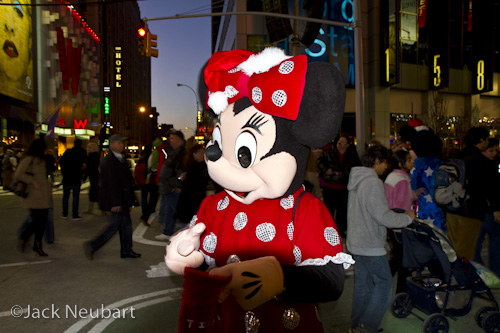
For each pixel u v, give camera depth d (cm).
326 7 2633
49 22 3606
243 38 2634
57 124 3756
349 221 337
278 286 127
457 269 346
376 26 2664
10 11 2828
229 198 173
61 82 3847
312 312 150
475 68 2914
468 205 409
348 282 488
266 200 161
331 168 703
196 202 587
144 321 382
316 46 2581
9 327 368
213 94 163
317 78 140
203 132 2677
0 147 2306
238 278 123
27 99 3089
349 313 402
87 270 541
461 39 2892
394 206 369
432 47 2800
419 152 429
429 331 347
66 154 936
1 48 2698
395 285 475
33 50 3291
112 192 577
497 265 431
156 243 701
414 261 353
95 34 4819
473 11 2903
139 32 1323
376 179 324
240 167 153
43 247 671
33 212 608
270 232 154
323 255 147
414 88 2780
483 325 356
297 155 153
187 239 151
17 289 467
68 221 919
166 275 518
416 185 423
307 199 160
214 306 142
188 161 591
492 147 423
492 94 2977
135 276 515
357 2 1156
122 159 596
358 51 1163
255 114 153
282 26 1681
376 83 2681
